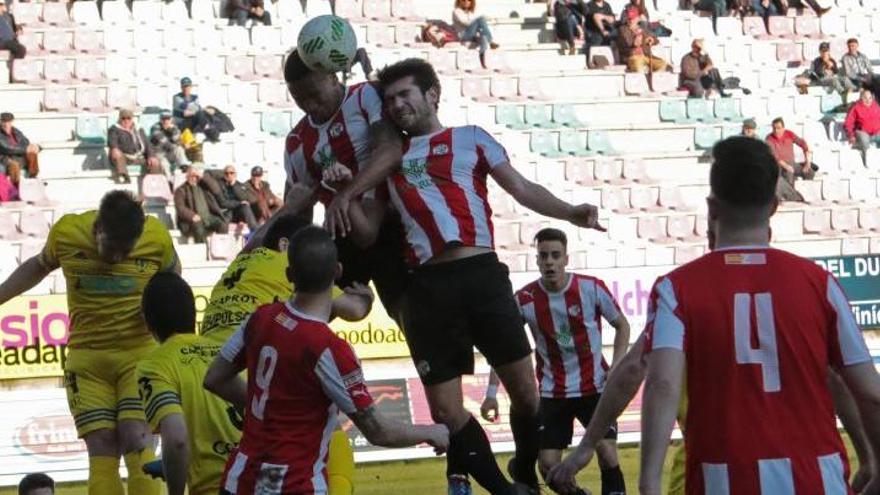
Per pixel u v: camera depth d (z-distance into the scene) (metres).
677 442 46.62
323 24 19.34
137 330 22.53
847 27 84.81
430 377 20.19
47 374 46.62
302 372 16.34
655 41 80.06
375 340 49.44
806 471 13.06
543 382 31.86
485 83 75.94
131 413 22.41
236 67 74.19
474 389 48.88
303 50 19.34
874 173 75.75
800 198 72.12
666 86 78.25
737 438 13.12
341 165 19.22
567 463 14.39
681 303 13.32
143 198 65.12
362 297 19.17
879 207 72.19
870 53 84.44
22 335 46.44
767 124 77.88
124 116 66.12
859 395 13.37
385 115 19.66
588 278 31.52
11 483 44.94
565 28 78.56
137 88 71.50
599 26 78.88
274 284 19.59
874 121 76.38
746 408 13.16
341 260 20.23
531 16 81.44
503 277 20.25
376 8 79.06
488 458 20.39
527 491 20.72
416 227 19.86
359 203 19.52
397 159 19.47
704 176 74.62
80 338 22.62
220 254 61.75
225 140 69.00
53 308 46.75
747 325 13.21
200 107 68.19
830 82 79.25
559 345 31.58
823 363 13.29
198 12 76.50
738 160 13.43
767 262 13.39
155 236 22.48
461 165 19.97
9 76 71.31
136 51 73.94
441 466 45.34
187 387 18.70
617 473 30.31
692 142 76.12
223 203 62.38
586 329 31.56
